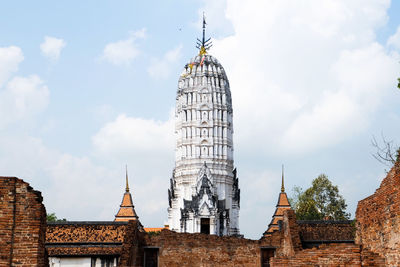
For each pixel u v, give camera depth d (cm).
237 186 15000
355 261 3472
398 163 3106
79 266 6581
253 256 6469
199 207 13625
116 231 6888
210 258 6438
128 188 12031
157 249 6438
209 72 15225
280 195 11344
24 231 2995
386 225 3306
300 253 3750
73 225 6912
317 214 11438
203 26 16075
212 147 14712
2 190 2997
